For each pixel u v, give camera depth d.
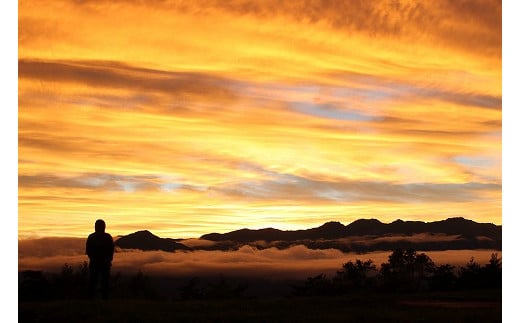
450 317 13.58
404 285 20.92
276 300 15.77
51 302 14.91
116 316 13.20
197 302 15.23
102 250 15.52
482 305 15.33
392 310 14.34
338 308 14.58
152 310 13.98
